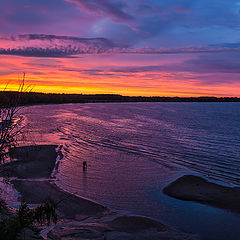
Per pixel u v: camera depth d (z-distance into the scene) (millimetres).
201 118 107750
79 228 14719
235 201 19484
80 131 60188
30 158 31125
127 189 22641
